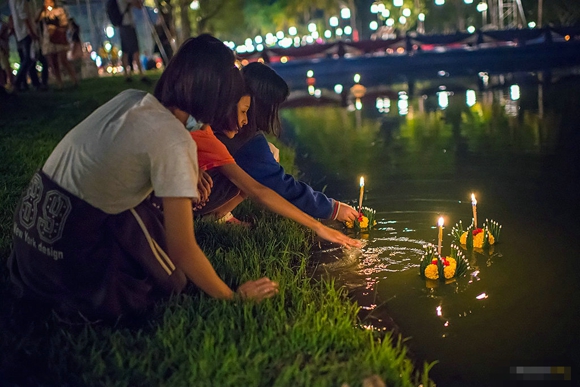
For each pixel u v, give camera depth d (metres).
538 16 31.91
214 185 3.84
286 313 2.95
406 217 4.73
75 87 13.93
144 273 2.78
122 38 15.48
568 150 6.91
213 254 3.57
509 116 9.77
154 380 2.35
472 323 3.11
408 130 8.99
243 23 51.59
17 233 2.70
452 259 3.64
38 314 2.81
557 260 3.82
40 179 2.61
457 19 38.66
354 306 3.21
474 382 2.63
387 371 2.44
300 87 18.66
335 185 5.85
